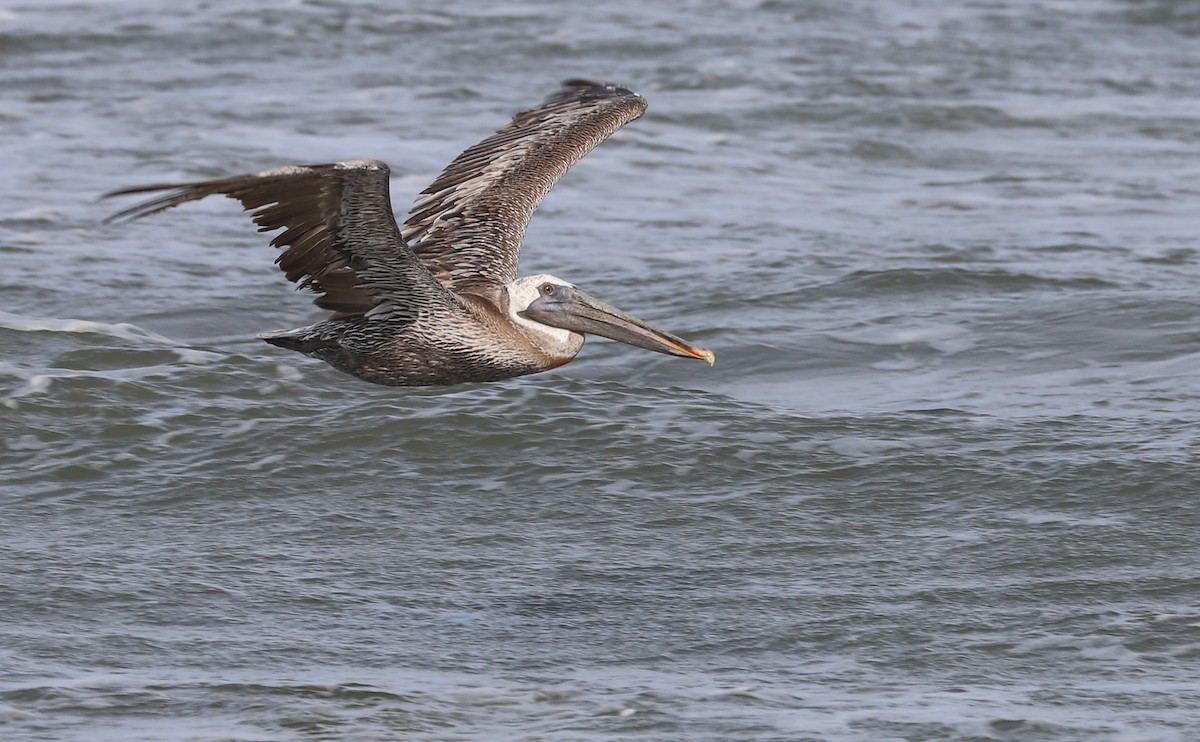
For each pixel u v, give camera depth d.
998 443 15.32
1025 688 11.14
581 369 17.44
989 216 24.62
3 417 15.72
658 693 11.06
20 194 23.98
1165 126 31.02
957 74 34.09
